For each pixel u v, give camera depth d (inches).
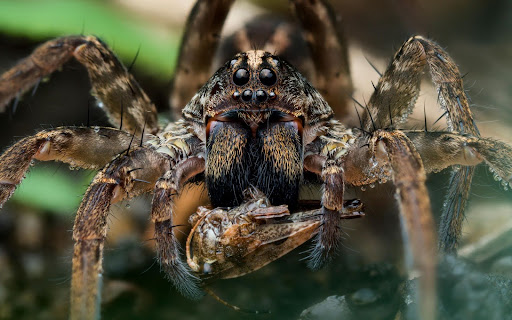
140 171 3.7
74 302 3.4
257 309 3.6
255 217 3.5
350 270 3.7
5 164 3.7
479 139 3.6
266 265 3.7
